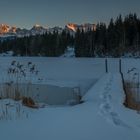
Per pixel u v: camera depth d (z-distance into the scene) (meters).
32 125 7.63
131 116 8.73
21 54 115.19
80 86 26.08
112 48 97.06
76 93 21.77
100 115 8.85
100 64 50.22
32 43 113.69
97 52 99.06
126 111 9.80
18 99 11.94
